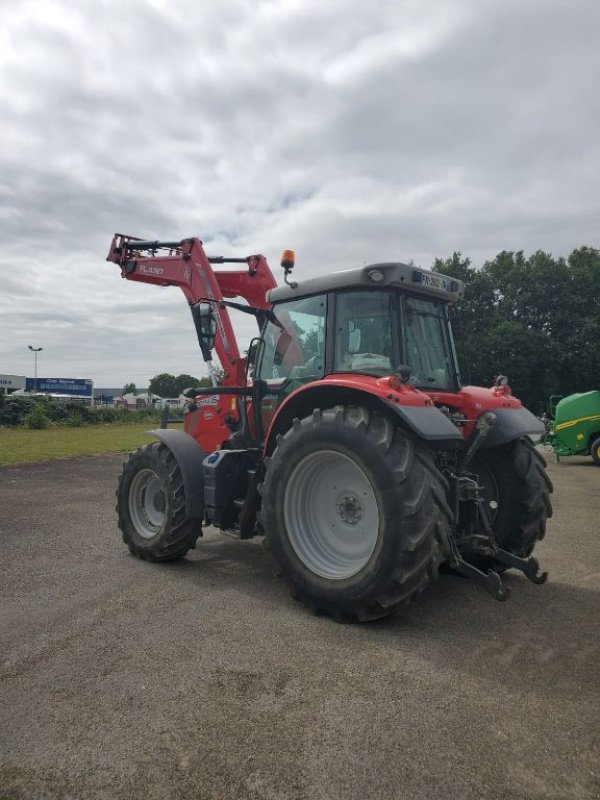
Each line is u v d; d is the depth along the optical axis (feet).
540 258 107.04
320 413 12.53
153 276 22.52
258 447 16.26
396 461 11.35
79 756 7.30
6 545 18.21
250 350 17.31
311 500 13.06
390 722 8.06
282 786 6.75
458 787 6.75
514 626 11.71
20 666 9.73
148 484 17.02
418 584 11.24
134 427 108.06
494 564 15.44
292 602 13.00
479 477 15.25
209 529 21.26
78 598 13.15
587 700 8.74
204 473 15.58
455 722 8.09
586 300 103.55
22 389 227.81
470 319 102.12
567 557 17.48
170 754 7.34
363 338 13.93
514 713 8.34
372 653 10.31
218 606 12.68
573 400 45.93
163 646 10.52
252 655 10.17
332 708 8.41
